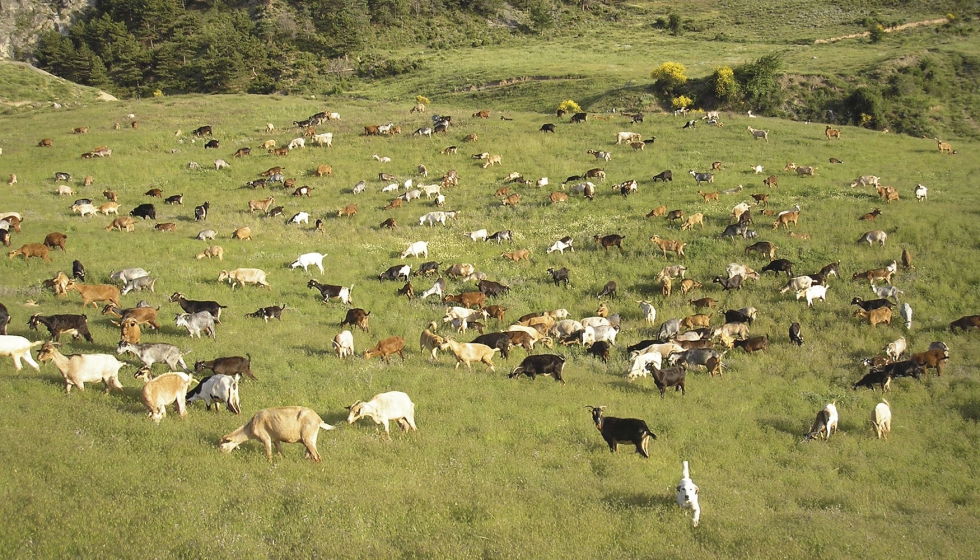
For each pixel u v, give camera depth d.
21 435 14.54
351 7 119.81
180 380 16.47
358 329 26.06
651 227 36.53
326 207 42.91
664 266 32.44
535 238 37.06
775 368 23.48
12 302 25.11
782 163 45.81
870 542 12.07
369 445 15.45
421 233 38.72
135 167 49.56
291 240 37.28
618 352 25.00
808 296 27.92
